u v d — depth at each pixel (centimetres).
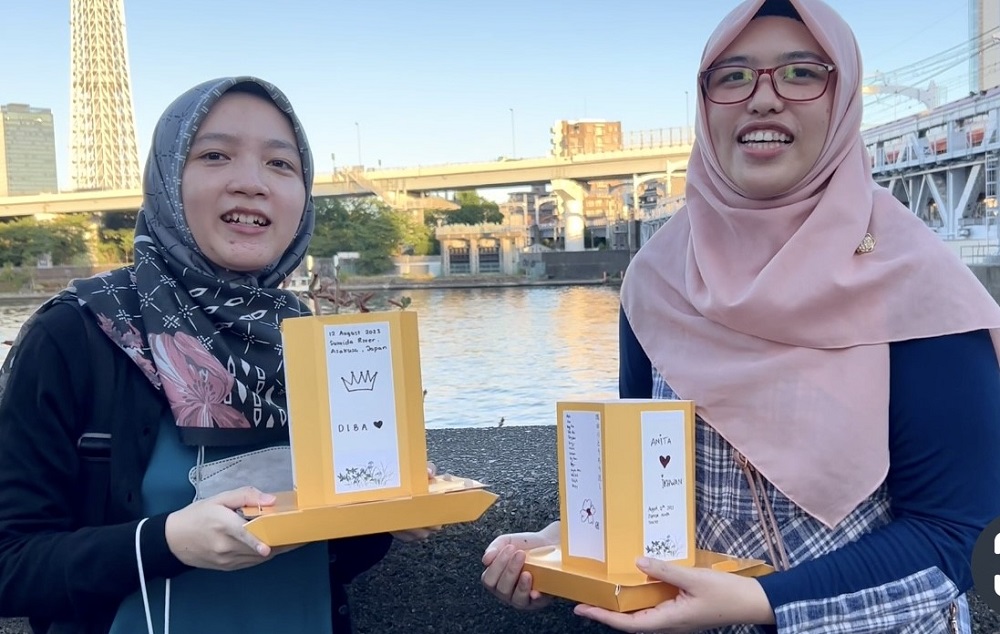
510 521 203
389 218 6081
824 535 142
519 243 6638
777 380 144
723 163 160
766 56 151
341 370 134
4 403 138
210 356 146
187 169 152
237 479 145
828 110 152
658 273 172
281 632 149
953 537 132
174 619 142
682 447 141
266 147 156
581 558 144
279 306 163
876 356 140
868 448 138
